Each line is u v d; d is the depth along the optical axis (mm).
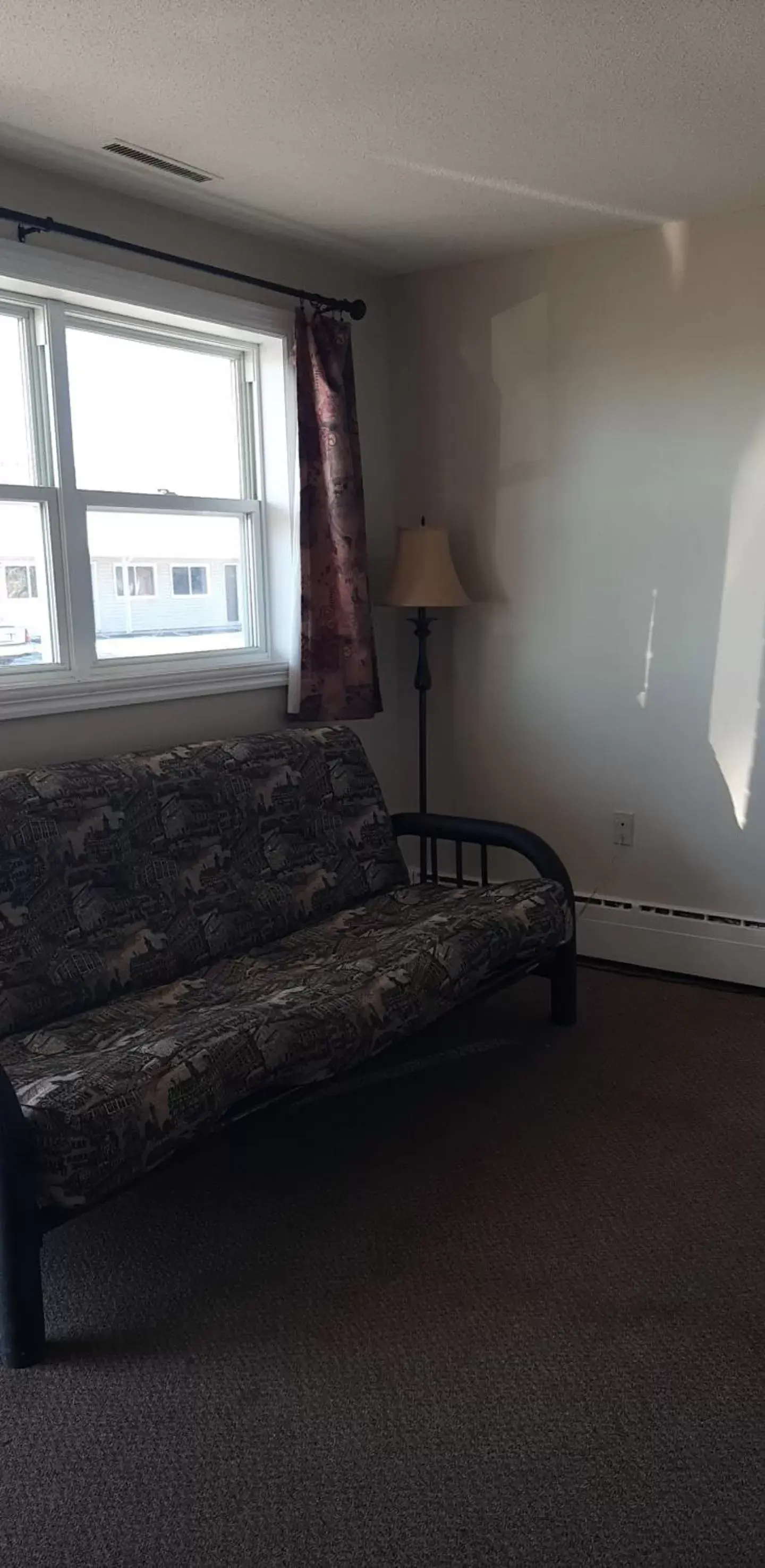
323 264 3729
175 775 2924
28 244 2764
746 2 2057
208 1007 2514
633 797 3762
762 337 3311
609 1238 2277
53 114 2516
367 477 4012
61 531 2984
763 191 3129
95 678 3047
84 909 2611
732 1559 1528
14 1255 1891
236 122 2578
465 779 4145
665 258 3438
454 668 4098
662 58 2289
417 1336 1999
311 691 3639
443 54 2250
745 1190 2438
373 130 2641
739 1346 1950
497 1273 2174
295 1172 2562
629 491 3615
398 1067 3090
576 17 2107
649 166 2920
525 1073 3025
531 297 3711
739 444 3391
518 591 3902
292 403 3562
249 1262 2225
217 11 2057
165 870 2816
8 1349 1928
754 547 3404
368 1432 1773
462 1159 2594
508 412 3824
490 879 4137
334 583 3672
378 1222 2354
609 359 3592
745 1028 3289
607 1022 3354
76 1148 1867
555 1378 1883
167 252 3172
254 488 3666
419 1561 1535
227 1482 1681
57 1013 2488
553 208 3244
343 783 3389
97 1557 1555
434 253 3697
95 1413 1828
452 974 2639
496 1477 1677
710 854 3637
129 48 2205
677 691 3619
